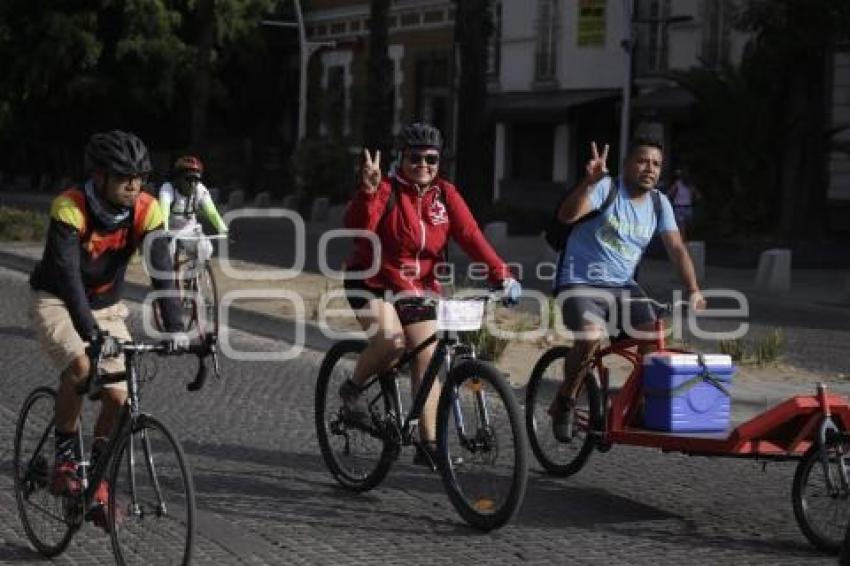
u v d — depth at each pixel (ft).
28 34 171.53
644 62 134.72
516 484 25.99
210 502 29.04
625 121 112.78
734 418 39.37
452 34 163.73
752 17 99.04
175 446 21.67
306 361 49.65
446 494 29.76
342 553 25.34
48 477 24.54
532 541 26.55
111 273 23.73
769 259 79.61
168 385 43.29
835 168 116.67
